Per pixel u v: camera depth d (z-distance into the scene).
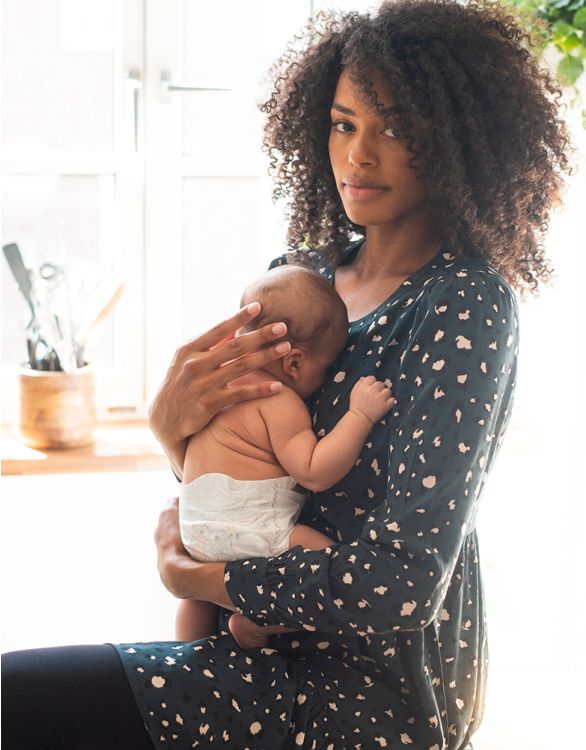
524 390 2.55
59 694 1.21
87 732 1.20
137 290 2.60
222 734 1.22
